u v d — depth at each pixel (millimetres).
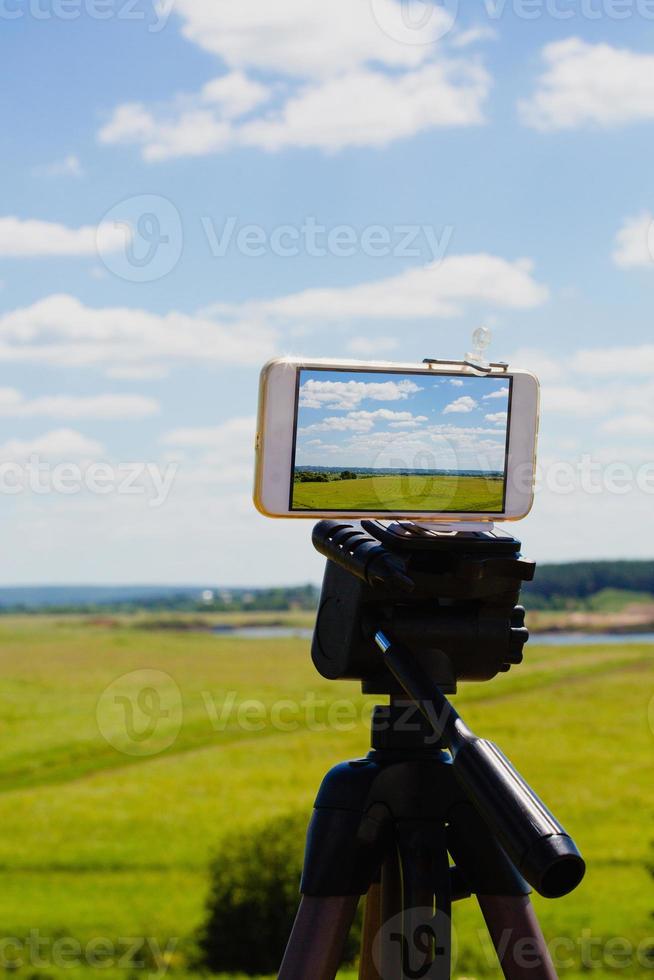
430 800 858
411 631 864
